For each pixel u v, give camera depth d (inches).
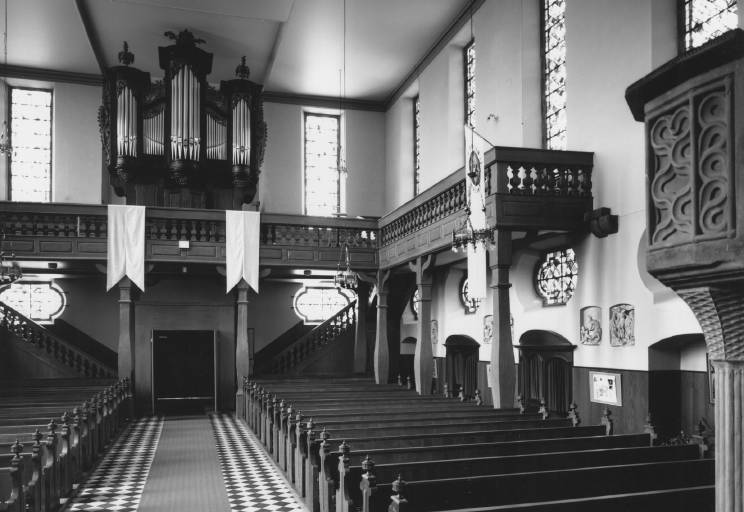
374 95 1069.8
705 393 468.1
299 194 1055.0
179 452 600.1
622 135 519.5
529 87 663.8
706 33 468.1
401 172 1013.2
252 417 724.7
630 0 514.0
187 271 880.3
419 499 252.4
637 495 230.1
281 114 1058.1
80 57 918.4
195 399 997.2
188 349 1002.7
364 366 972.6
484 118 746.2
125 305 764.6
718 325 117.4
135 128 874.8
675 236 118.4
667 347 490.3
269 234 823.7
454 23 822.5
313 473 388.2
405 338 970.1
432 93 899.4
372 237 853.8
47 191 968.9
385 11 797.9
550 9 655.8
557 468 316.8
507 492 265.6
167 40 909.8
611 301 528.4
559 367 614.9
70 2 758.5
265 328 1049.5
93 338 975.6
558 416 607.2
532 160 538.6
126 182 896.3
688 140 115.5
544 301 653.3
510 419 485.1
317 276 962.7
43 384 796.0
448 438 387.2
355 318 1006.4
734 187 105.6
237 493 449.4
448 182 621.6
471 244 543.8
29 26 820.6
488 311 736.3
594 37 559.2
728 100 106.7
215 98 909.2
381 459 333.4
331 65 950.4
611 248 529.0
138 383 895.1
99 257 751.1
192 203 914.7
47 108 980.6
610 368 528.7
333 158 1090.1
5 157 942.4
